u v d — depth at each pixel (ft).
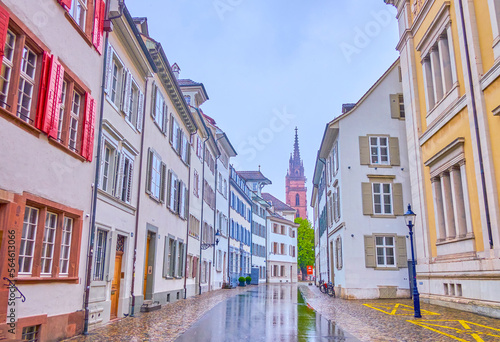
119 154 41.86
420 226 64.49
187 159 77.77
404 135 82.43
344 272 77.87
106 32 37.52
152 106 54.03
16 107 24.22
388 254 78.18
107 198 38.37
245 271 152.66
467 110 51.26
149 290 54.70
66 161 30.12
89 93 33.99
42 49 26.89
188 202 77.87
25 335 25.20
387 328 36.88
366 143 81.97
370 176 80.38
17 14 24.30
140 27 57.00
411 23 70.59
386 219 78.89
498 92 45.32
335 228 89.35
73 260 31.35
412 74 68.74
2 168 22.98
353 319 43.96
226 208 124.47
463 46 52.06
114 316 42.39
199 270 88.53
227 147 122.93
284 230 209.36
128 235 44.88
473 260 48.83
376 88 84.64
